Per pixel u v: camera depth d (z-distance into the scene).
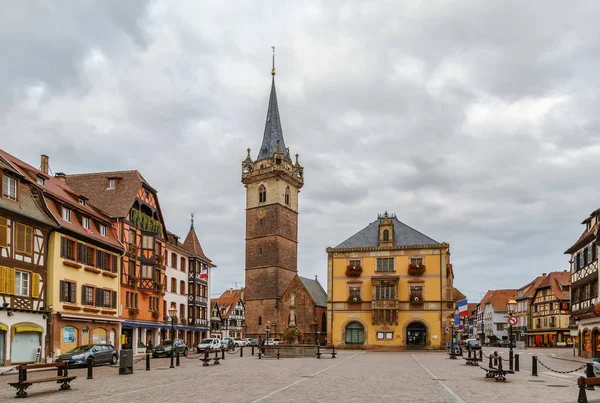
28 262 36.38
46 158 50.28
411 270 71.94
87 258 44.66
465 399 17.70
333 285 74.62
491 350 74.38
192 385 22.03
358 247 74.94
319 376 26.62
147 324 55.53
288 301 94.44
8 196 34.66
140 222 55.84
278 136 114.94
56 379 20.25
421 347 70.56
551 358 49.56
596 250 44.50
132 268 53.62
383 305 71.88
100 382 23.61
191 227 75.88
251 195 106.12
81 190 55.25
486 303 134.50
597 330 44.88
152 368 33.25
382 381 23.94
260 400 17.09
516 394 19.38
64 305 40.28
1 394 19.45
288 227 105.69
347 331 73.69
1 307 32.72
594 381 16.78
